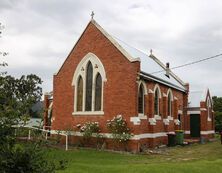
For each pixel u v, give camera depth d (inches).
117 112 1088.8
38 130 237.5
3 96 224.8
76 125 1192.2
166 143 1330.0
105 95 1128.8
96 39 1181.7
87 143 1139.3
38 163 226.1
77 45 1238.9
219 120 2524.6
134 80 1064.2
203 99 1665.8
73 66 1240.8
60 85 1272.1
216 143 1487.5
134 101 1055.6
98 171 574.2
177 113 1521.9
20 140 228.2
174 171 605.9
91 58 1186.6
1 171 215.0
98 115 1138.0
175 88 1508.4
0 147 218.8
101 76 1150.3
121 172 572.7
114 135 1059.9
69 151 953.5
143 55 1551.4
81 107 1204.5
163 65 1648.6
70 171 550.6
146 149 1112.2
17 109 227.9
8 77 231.1
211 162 746.2
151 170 598.9
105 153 960.9
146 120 1162.0
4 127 219.1
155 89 1277.1
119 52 1112.2
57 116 1259.8
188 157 929.5
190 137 1699.1
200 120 1660.9
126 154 967.6
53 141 264.4
